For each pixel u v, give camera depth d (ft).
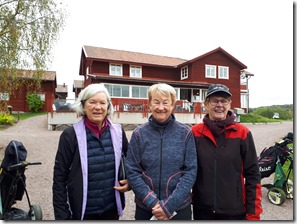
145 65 79.71
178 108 53.21
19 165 9.61
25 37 27.40
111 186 7.40
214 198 7.07
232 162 7.12
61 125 45.96
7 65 25.86
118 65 76.95
